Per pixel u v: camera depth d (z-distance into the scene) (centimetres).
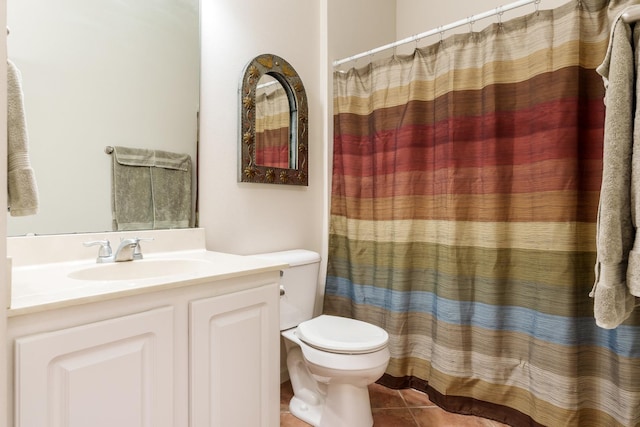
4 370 71
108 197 137
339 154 211
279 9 197
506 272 161
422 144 184
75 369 83
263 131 187
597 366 143
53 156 124
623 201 94
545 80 148
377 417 165
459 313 168
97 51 134
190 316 105
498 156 160
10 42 115
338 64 216
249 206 184
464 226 169
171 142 155
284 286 174
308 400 172
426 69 184
